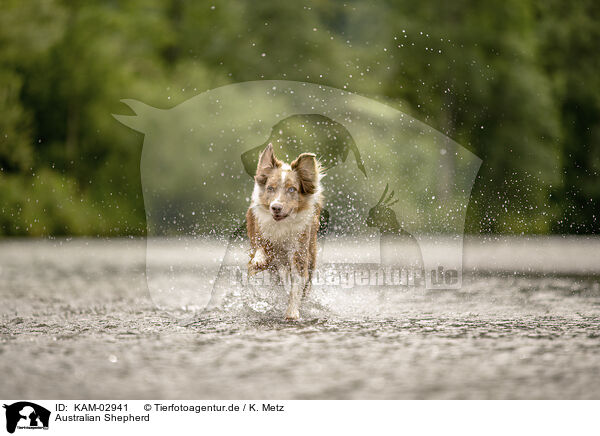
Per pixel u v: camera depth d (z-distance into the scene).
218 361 5.32
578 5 32.91
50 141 32.09
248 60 33.22
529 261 15.89
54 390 4.54
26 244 23.59
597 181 30.89
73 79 32.03
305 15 34.00
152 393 4.44
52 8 30.81
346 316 7.78
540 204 28.67
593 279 12.20
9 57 30.08
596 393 4.44
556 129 30.44
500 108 29.89
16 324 7.26
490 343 6.04
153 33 36.16
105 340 6.26
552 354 5.54
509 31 31.27
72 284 11.53
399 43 30.86
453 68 29.83
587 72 32.75
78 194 30.27
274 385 4.61
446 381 4.70
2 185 27.66
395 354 5.55
